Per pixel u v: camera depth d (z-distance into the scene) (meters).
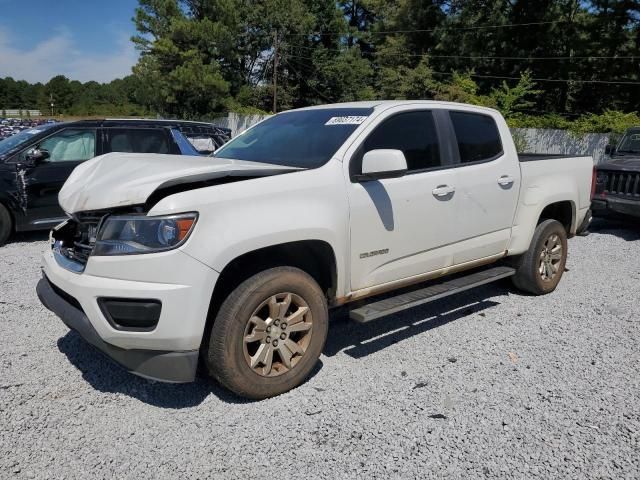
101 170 3.54
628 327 4.64
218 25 40.78
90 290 2.99
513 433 3.01
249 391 3.24
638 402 3.36
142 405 3.27
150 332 2.93
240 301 3.13
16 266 6.36
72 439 2.91
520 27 33.06
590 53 30.66
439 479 2.62
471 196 4.46
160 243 2.91
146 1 41.94
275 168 3.48
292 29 44.91
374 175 3.61
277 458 2.76
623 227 9.73
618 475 2.66
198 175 3.14
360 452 2.82
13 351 3.98
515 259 5.32
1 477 2.58
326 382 3.58
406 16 39.31
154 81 40.84
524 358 4.00
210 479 2.60
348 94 47.47
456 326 4.64
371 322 4.70
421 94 33.91
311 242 3.50
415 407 3.27
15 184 7.35
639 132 10.10
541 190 5.21
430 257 4.23
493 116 4.93
